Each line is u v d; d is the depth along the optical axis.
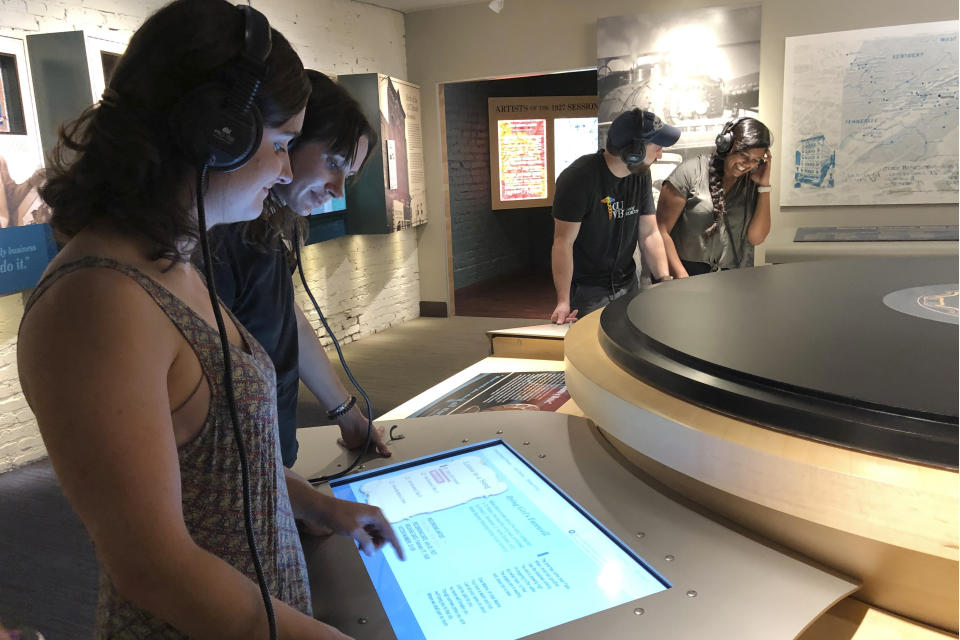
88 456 0.46
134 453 0.47
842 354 0.95
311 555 0.83
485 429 1.20
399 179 5.16
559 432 1.17
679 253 4.79
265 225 1.08
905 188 4.32
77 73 2.82
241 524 0.60
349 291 5.20
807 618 0.67
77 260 0.51
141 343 0.49
